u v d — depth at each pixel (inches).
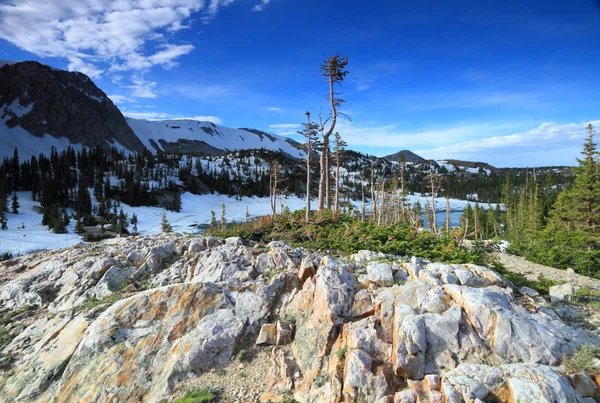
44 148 7819.9
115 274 497.7
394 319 304.2
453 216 3941.9
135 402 298.2
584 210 1103.0
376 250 526.3
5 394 331.6
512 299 317.4
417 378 258.8
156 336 350.6
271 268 460.4
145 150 6496.1
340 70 973.2
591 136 1138.7
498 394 224.8
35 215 3395.7
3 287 534.0
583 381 233.3
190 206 4682.6
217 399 287.0
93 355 342.0
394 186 2001.7
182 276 487.2
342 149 1232.2
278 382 297.9
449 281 348.5
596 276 556.1
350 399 255.9
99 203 3909.9
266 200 5570.9
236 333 345.4
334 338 309.7
